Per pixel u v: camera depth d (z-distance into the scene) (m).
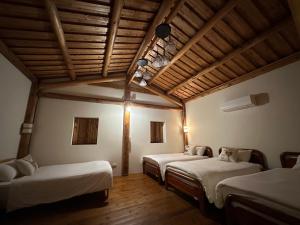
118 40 3.08
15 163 2.69
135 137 5.16
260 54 3.28
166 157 4.42
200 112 5.48
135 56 3.88
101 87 4.92
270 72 3.52
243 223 1.65
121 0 2.02
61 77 4.07
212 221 2.18
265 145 3.51
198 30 2.93
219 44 3.23
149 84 5.51
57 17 2.05
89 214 2.38
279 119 3.30
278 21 2.50
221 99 4.73
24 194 2.29
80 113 4.49
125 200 2.88
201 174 2.51
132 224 2.11
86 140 5.55
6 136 2.83
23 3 1.89
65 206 2.63
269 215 1.40
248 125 3.90
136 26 2.79
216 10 2.51
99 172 2.86
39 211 2.46
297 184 1.80
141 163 5.08
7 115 2.80
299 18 1.42
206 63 3.90
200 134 5.39
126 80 5.18
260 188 1.70
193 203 2.76
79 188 2.63
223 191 2.01
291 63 3.17
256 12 2.44
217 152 4.70
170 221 2.18
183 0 2.22
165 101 6.05
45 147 3.93
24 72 3.22
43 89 3.95
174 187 3.23
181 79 4.93
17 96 3.09
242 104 3.82
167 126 5.88
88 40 2.80
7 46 2.54
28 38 2.44
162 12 2.35
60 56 3.08
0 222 2.15
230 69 3.95
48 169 3.11
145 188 3.54
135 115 5.30
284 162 3.12
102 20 2.40
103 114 4.79
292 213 1.29
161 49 3.59
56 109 4.21
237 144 4.14
